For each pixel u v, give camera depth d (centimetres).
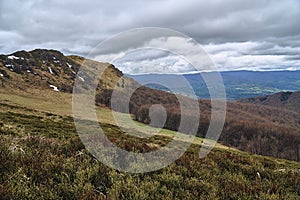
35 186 516
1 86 13125
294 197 672
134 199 537
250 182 763
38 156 675
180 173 750
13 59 18050
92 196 509
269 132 7938
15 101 9600
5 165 584
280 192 705
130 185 593
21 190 488
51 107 9681
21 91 13525
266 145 7575
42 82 16450
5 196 463
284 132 8219
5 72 15362
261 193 640
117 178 633
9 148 714
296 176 844
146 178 666
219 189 645
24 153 692
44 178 570
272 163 1108
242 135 6938
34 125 3098
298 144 7925
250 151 6619
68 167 638
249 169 901
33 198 479
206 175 772
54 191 512
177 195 589
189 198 573
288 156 7819
